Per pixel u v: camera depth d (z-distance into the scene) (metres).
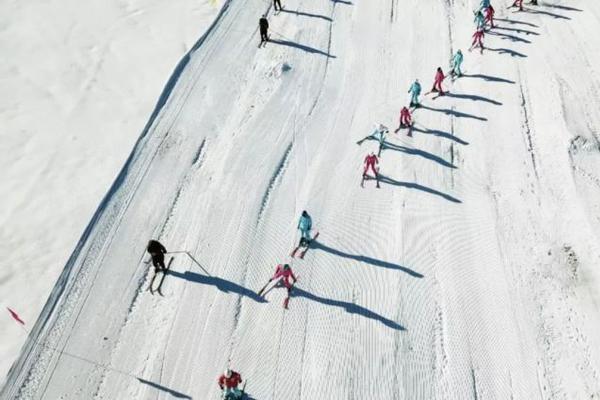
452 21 25.28
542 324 14.35
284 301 14.69
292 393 12.84
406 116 19.44
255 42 23.67
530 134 19.69
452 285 15.22
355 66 22.64
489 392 13.02
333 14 25.52
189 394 12.87
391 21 25.20
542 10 25.89
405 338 13.98
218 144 19.16
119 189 17.59
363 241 16.28
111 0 26.38
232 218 16.80
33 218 16.73
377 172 18.06
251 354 13.60
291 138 19.42
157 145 19.06
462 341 13.98
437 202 17.42
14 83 21.66
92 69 22.34
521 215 17.03
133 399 12.79
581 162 18.39
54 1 26.28
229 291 14.95
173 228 16.53
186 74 21.89
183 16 25.31
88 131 19.66
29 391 12.96
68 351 13.70
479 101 21.12
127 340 13.92
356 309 14.59
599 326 14.26
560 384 13.16
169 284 15.11
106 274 15.36
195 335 13.98
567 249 16.00
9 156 18.70
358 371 13.29
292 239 16.30
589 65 22.59
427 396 12.89
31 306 14.57
